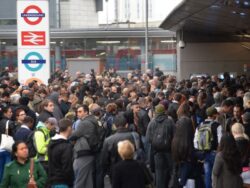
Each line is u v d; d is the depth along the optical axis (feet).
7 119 46.55
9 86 79.51
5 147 41.81
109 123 52.90
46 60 98.12
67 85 85.56
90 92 76.07
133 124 52.16
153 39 175.01
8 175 32.89
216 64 144.97
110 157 43.60
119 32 175.73
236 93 68.54
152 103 58.13
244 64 143.64
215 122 47.19
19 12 97.45
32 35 97.71
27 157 33.63
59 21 265.75
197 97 61.26
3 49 175.52
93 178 47.44
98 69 162.61
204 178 48.24
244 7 78.23
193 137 47.01
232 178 36.17
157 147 49.06
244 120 44.80
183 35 144.66
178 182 47.29
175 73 173.06
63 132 37.60
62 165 36.78
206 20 107.55
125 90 69.56
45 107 49.21
